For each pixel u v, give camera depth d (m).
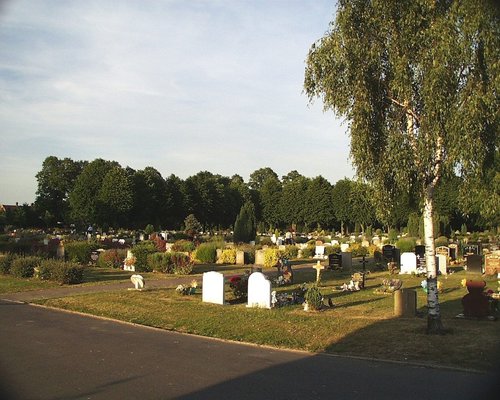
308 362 9.36
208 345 10.88
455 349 9.86
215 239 52.22
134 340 11.26
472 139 9.97
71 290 19.84
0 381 7.89
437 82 10.04
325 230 98.94
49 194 112.31
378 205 11.38
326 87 11.51
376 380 8.09
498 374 8.37
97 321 13.78
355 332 11.63
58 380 7.95
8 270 24.73
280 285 21.09
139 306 15.74
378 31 11.08
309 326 12.38
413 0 10.50
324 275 25.09
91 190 85.44
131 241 49.03
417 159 10.79
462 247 37.53
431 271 11.38
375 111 11.35
